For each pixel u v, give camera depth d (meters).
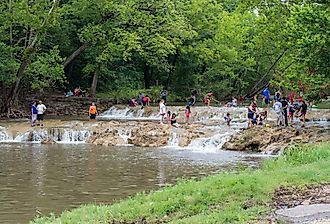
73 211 12.90
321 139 29.45
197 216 10.27
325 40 29.70
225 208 10.66
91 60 57.56
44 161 26.42
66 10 50.06
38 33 45.72
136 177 21.84
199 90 65.75
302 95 36.56
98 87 60.34
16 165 25.02
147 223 10.90
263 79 68.62
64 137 36.12
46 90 56.47
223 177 13.55
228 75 67.94
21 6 44.34
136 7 51.50
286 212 9.62
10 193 18.61
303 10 30.86
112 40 52.09
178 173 22.81
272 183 12.27
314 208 9.78
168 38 54.34
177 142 34.09
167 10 53.19
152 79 66.56
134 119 46.78
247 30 66.31
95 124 38.34
